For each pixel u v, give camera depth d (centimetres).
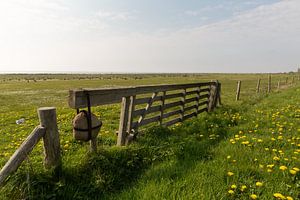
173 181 372
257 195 325
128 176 405
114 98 477
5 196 314
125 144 543
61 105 2122
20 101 2519
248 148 514
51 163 366
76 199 333
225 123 796
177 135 636
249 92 2723
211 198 323
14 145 646
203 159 460
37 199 318
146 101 621
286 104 1205
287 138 587
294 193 329
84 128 402
